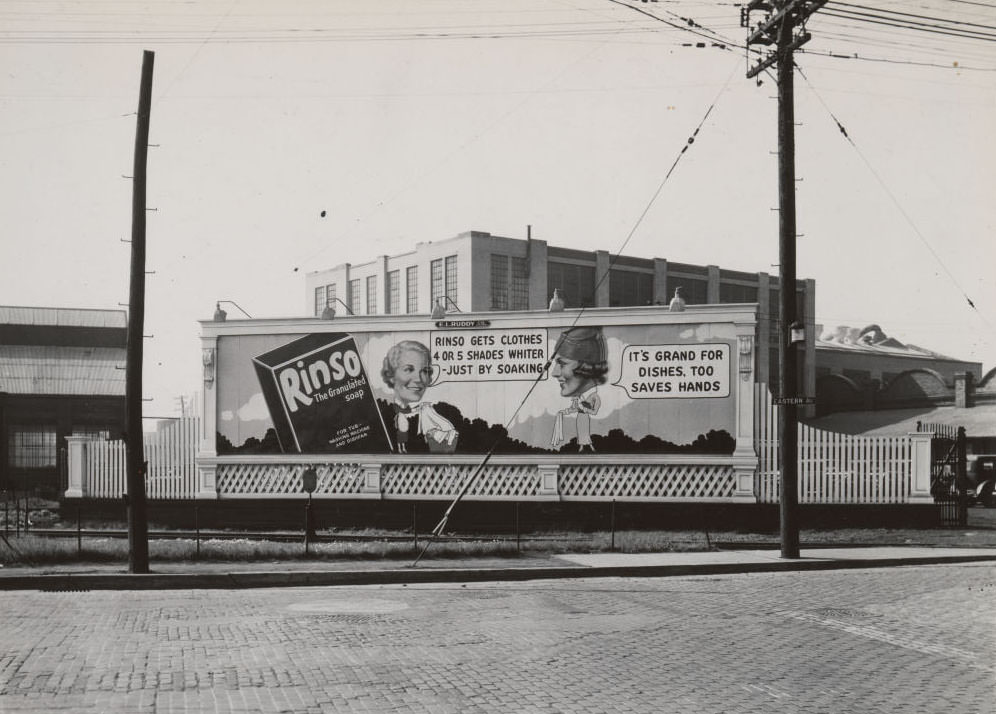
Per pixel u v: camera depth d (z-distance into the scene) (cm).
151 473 2539
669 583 1534
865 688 838
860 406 6475
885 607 1271
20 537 2047
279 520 2447
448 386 2397
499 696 801
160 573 1545
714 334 2286
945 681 866
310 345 2466
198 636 1054
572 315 2345
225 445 2488
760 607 1271
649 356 2311
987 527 2375
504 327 2375
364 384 2438
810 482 2300
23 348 5172
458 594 1403
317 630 1094
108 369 5159
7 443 4841
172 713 739
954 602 1313
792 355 1812
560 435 2341
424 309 6159
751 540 2080
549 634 1077
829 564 1756
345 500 2417
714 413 2283
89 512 2533
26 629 1093
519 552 1838
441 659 943
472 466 2378
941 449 2422
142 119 1653
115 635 1057
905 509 2289
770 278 6931
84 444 2562
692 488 2291
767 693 819
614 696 804
